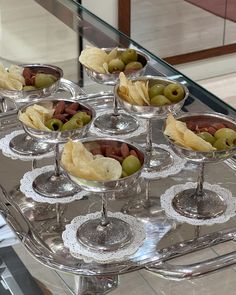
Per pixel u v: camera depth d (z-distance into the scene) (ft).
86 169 1.72
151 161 2.13
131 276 1.82
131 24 4.93
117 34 2.74
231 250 1.82
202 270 1.75
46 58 2.72
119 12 4.85
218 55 5.21
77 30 2.83
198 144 1.84
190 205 1.94
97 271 1.72
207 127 1.99
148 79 2.18
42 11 3.06
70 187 2.02
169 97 2.07
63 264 1.74
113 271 1.72
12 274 1.94
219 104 2.31
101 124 2.30
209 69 5.24
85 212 1.93
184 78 2.44
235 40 5.22
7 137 2.26
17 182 2.06
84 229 1.84
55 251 1.79
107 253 1.77
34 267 1.94
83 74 2.58
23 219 1.92
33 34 2.92
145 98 2.05
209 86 5.13
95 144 1.88
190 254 1.80
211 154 1.84
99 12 4.82
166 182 2.05
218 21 5.09
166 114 2.06
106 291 1.78
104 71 2.28
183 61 5.15
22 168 2.12
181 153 1.87
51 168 2.11
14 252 2.00
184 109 2.28
